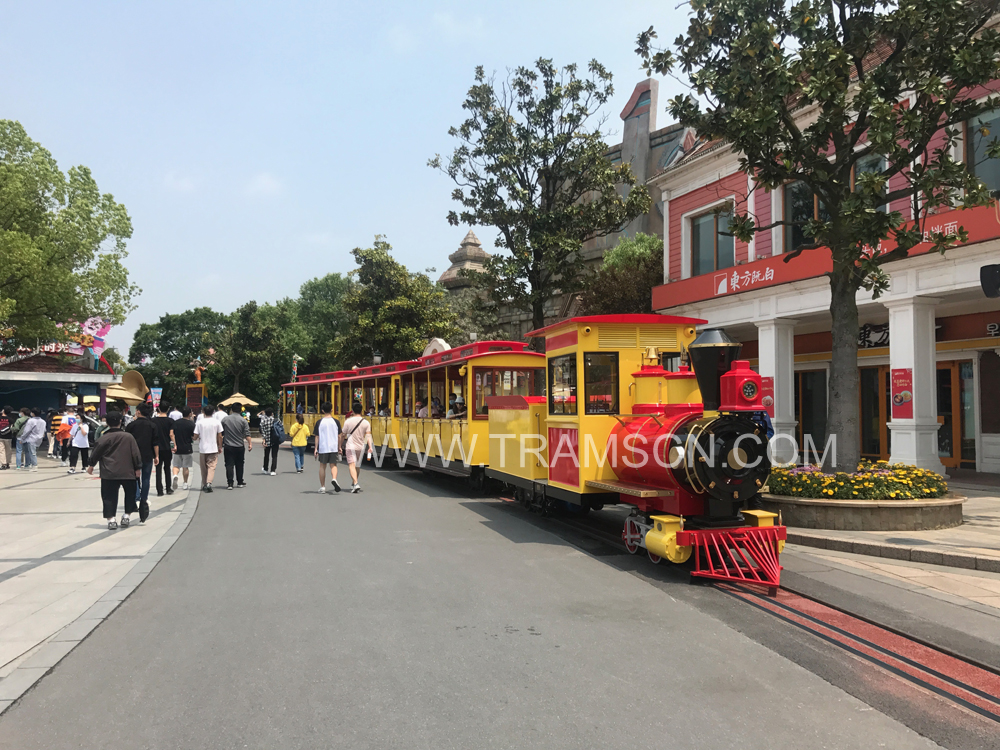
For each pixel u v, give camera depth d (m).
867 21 9.02
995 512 9.85
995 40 7.95
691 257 19.36
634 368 8.58
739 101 9.02
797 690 4.14
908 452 12.94
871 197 8.13
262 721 3.74
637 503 7.71
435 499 12.77
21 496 13.21
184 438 14.62
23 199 22.27
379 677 4.34
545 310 29.33
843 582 6.51
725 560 7.04
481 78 19.64
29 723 3.75
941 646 4.79
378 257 31.39
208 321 50.59
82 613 5.69
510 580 6.73
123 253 25.62
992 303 14.05
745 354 19.83
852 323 9.46
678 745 3.46
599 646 4.90
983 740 3.52
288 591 6.36
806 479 9.12
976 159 12.54
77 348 35.22
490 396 12.70
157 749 3.44
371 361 32.03
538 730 3.62
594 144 19.53
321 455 13.89
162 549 8.18
